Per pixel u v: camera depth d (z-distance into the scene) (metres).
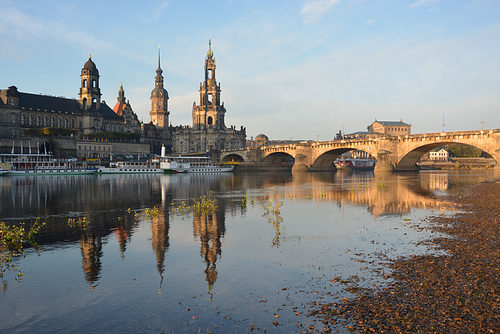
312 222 32.22
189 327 13.42
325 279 17.70
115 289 17.00
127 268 19.89
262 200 48.84
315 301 15.25
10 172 117.31
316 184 80.44
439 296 15.16
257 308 14.80
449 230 27.17
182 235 27.52
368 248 23.05
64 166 137.25
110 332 13.23
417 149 127.62
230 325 13.48
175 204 45.25
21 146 137.62
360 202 45.66
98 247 24.23
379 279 17.39
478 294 15.21
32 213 38.16
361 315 13.78
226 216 35.88
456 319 13.18
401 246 23.22
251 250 23.14
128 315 14.48
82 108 195.00
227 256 21.91
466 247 22.12
